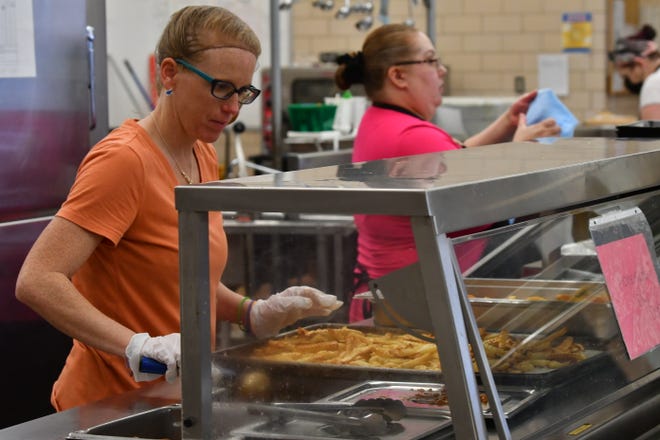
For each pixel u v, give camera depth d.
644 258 1.89
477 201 1.42
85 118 4.05
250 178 1.58
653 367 1.91
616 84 8.41
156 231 2.20
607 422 1.67
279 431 1.62
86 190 2.10
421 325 1.46
